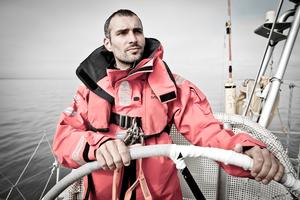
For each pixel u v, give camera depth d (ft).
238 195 3.22
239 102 5.83
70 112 3.17
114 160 2.10
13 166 27.48
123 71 2.95
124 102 2.98
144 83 3.07
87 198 2.93
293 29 3.53
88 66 3.28
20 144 29.91
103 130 2.96
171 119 3.24
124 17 3.12
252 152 2.08
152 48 3.32
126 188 2.83
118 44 3.17
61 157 2.68
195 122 2.98
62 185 2.43
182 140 3.39
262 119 3.65
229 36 5.16
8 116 32.07
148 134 2.89
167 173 2.89
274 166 1.97
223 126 2.95
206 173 3.32
